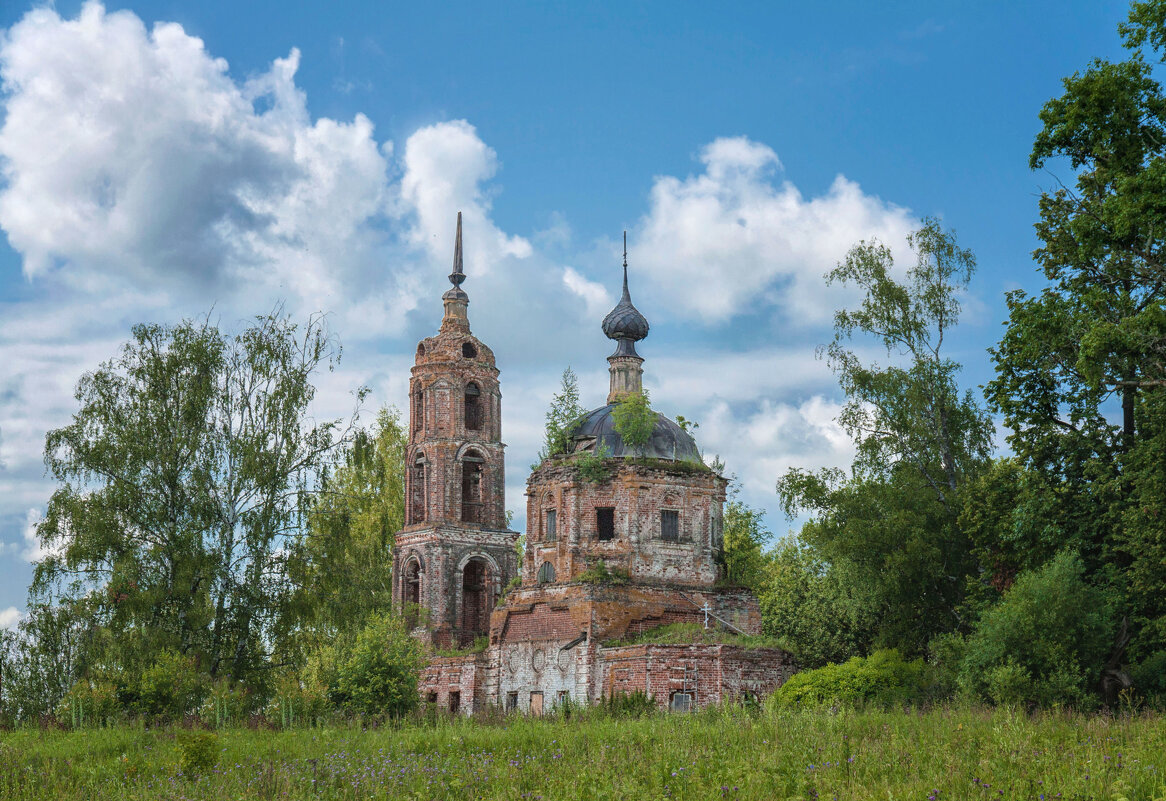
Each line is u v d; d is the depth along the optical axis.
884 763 24.14
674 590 63.66
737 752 27.22
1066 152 45.12
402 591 79.62
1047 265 48.12
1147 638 44.12
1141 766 21.64
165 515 56.19
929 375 60.38
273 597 56.72
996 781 21.28
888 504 58.28
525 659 63.84
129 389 57.91
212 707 47.78
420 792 24.84
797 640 70.19
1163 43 41.88
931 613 59.25
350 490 87.25
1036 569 47.66
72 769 30.69
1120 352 41.09
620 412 65.88
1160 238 42.47
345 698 54.84
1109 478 45.47
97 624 52.81
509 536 81.06
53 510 53.94
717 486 67.06
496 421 82.56
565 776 25.69
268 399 59.66
